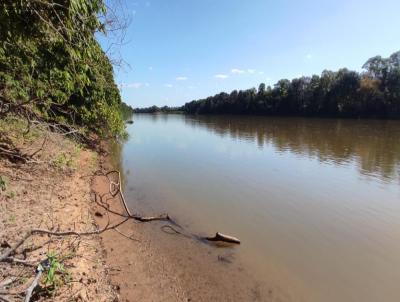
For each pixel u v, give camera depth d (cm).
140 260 735
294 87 8375
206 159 2091
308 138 3244
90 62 518
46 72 772
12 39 461
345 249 872
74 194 946
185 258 773
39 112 871
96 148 1883
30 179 846
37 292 446
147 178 1523
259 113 9338
